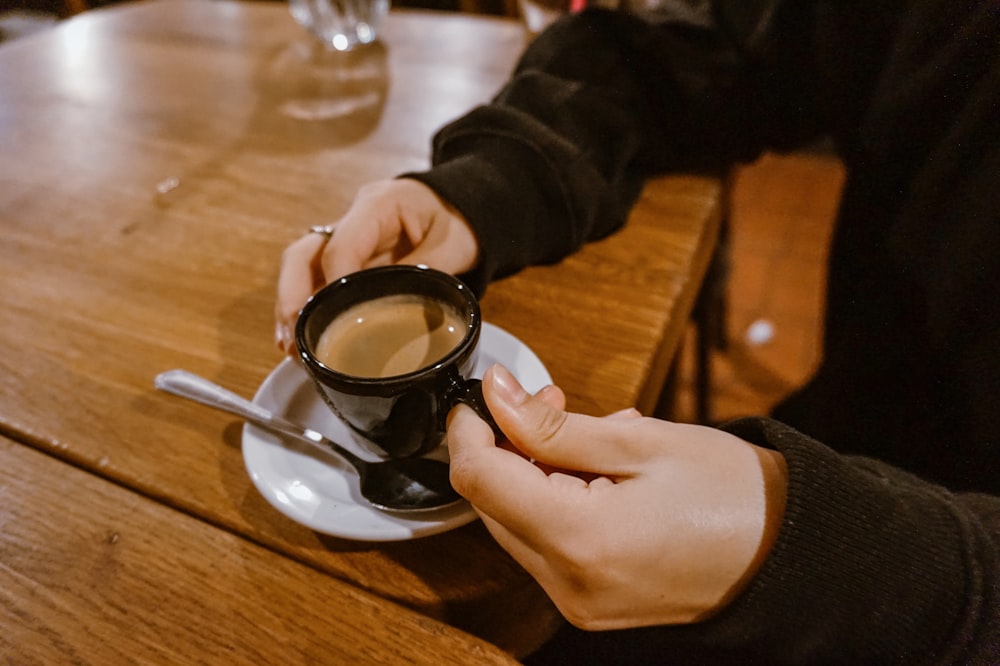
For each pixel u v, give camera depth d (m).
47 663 0.25
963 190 0.35
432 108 0.54
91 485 0.31
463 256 0.36
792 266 1.09
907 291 0.39
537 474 0.24
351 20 0.63
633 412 0.28
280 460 0.29
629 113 0.43
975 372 0.35
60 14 1.06
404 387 0.25
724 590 0.24
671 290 0.38
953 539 0.24
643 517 0.24
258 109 0.56
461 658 0.25
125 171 0.50
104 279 0.41
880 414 0.42
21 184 0.49
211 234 0.44
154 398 0.34
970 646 0.24
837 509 0.24
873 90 0.43
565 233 0.39
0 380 0.35
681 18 0.47
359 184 0.47
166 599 0.27
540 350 0.35
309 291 0.34
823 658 0.25
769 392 0.90
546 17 0.58
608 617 0.25
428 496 0.27
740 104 0.46
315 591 0.27
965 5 0.36
